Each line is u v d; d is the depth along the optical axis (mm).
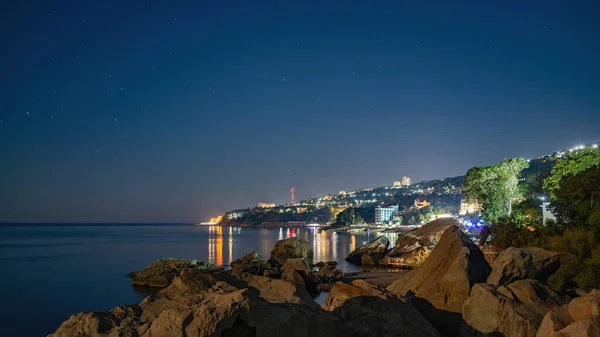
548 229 37031
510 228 40938
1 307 37844
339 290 17781
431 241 67062
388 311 15703
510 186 78062
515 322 14625
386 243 74375
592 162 60375
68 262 78625
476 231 131625
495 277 18062
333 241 160750
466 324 16141
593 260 24641
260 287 18156
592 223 31625
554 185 63562
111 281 53250
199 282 15898
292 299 15312
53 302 40219
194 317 10969
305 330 12477
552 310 13789
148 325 11633
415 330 14812
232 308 11070
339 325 13859
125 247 124312
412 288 19719
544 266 19031
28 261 80562
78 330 11906
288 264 45281
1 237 194375
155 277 50406
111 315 12688
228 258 88375
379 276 49344
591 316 12453
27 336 28734
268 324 11672
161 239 178875
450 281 18031
